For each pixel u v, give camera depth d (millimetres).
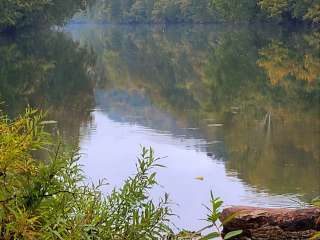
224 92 20844
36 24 50125
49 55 33812
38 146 2086
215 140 12398
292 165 9922
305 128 13414
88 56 36125
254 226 5508
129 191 2584
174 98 20719
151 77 27422
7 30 47625
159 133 13227
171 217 6578
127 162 9820
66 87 22203
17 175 2039
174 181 8578
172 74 28031
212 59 32625
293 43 37688
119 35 62969
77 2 52938
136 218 2459
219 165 9883
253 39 43250
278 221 5508
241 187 8375
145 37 57250
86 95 20531
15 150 1977
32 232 1931
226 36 49125
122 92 22438
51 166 2074
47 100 18547
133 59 36438
